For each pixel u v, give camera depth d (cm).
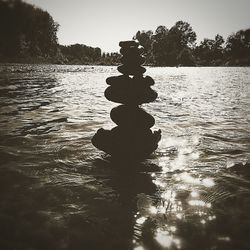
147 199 493
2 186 525
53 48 9888
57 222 413
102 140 691
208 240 375
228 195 511
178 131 995
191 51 14200
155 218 430
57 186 534
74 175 593
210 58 14412
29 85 2517
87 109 1442
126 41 681
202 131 1000
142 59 670
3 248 353
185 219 429
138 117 677
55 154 718
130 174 606
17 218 420
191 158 715
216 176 600
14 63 7612
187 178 590
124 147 676
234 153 757
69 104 1588
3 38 7550
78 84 2897
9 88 2205
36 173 593
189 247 360
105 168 636
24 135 895
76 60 12356
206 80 3941
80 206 463
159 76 4838
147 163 672
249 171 627
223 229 401
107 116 1269
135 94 662
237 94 2222
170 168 645
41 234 382
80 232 390
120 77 678
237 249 358
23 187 525
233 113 1379
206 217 434
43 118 1178
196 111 1440
